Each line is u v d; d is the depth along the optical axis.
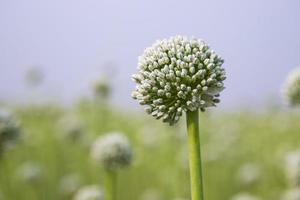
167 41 0.51
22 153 1.71
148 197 1.50
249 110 2.45
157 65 0.50
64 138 1.71
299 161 1.14
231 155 1.73
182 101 0.48
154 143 1.76
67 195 1.52
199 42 0.51
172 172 1.40
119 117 2.12
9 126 0.97
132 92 0.50
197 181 0.47
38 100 2.07
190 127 0.48
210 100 0.49
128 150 0.91
